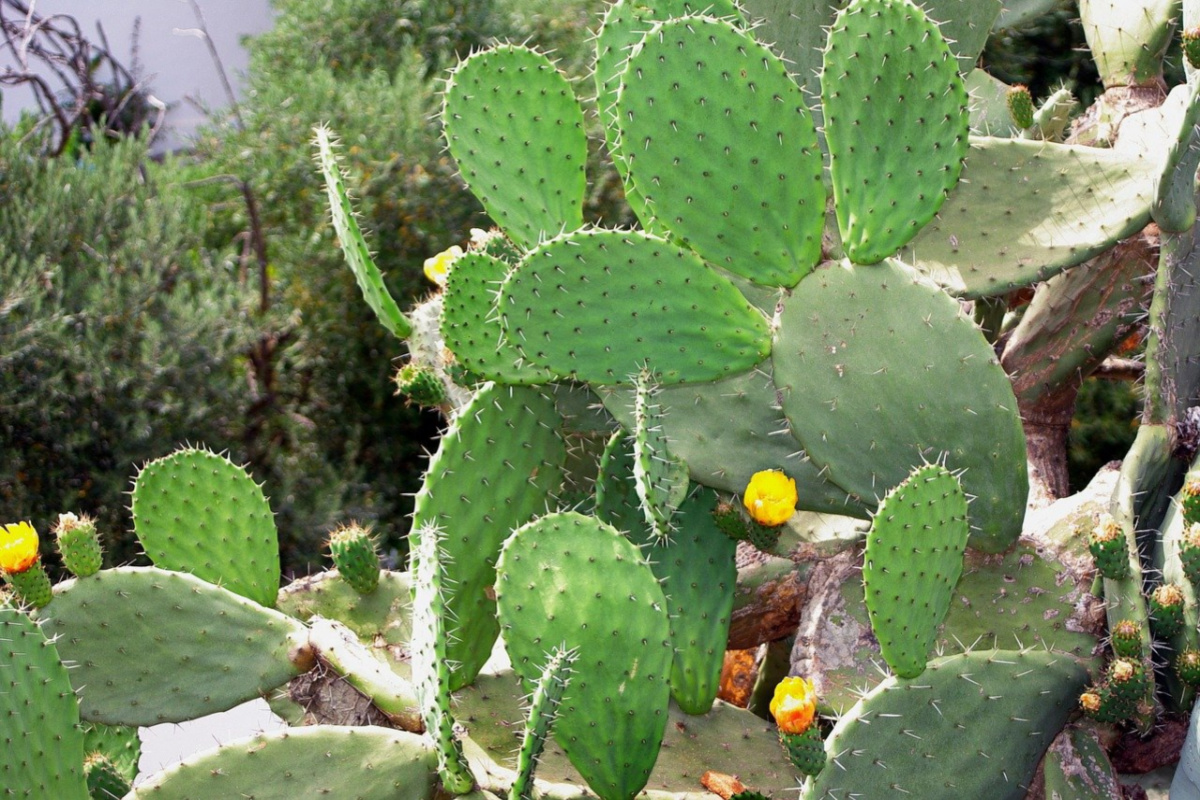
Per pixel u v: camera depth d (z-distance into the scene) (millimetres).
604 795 2246
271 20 7301
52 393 4520
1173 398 2428
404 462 5531
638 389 2254
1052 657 2285
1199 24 2533
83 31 7352
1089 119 2918
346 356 5336
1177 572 2330
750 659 2912
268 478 5027
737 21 2592
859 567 2441
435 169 5344
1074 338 2682
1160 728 2373
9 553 2381
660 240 2344
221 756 2254
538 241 2625
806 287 2371
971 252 2539
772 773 2369
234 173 5621
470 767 2279
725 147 2342
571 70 5707
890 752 2189
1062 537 2398
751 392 2391
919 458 2363
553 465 2500
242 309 5020
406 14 6117
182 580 2445
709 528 2422
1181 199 2381
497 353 2459
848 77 2334
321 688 2424
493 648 2574
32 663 2201
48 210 4848
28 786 2188
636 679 2223
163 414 4766
